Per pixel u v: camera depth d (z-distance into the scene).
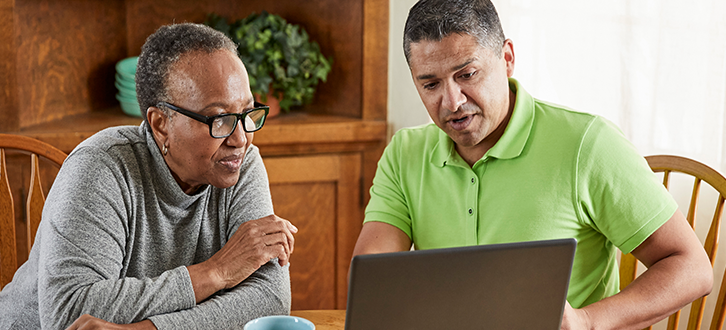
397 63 2.58
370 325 0.85
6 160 2.30
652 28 1.90
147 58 1.23
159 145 1.29
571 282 1.35
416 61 1.25
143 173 1.32
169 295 1.21
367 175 2.68
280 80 2.58
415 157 1.50
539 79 2.16
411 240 1.54
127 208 1.30
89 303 1.17
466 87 1.24
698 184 1.53
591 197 1.30
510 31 2.20
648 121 1.94
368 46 2.59
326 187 2.65
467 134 1.29
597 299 1.39
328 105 2.81
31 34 2.39
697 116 1.84
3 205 1.67
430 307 0.86
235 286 1.31
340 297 2.76
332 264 2.73
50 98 2.51
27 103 2.39
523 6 2.16
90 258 1.22
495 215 1.36
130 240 1.31
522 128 1.35
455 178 1.42
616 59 1.98
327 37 2.73
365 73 2.61
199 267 1.27
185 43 1.20
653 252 1.28
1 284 1.69
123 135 1.35
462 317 0.88
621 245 1.30
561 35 2.09
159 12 2.80
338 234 2.70
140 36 2.82
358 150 2.65
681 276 1.21
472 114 1.26
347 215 2.69
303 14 2.78
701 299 1.47
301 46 2.57
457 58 1.21
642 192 1.26
